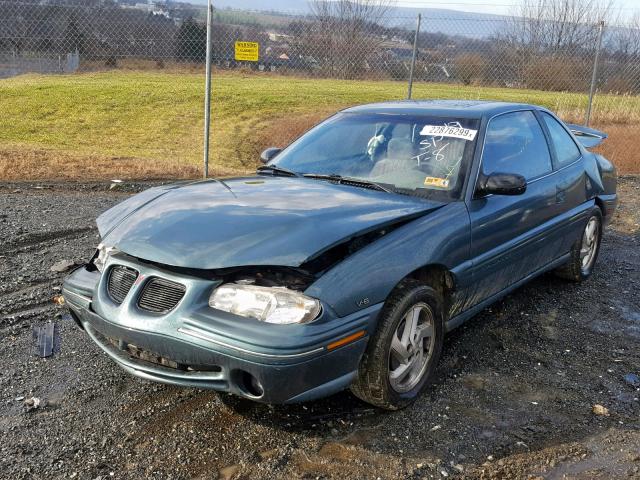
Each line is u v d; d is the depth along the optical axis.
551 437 3.06
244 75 15.23
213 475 2.71
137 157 11.94
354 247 3.15
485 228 3.73
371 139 4.21
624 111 14.98
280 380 2.64
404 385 3.28
